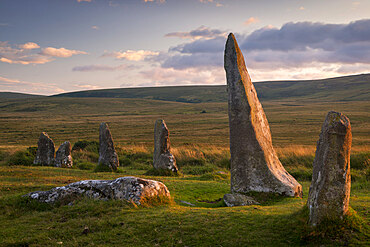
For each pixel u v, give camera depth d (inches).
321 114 4018.2
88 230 306.8
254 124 468.1
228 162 983.6
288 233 275.9
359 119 3095.5
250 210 350.0
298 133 2338.8
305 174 712.4
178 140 2095.2
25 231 311.4
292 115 4067.4
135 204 364.2
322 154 275.1
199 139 2156.7
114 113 5728.3
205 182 613.0
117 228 307.9
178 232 293.3
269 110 5187.0
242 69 480.7
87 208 361.7
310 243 255.8
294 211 328.8
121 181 397.4
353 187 547.8
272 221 302.2
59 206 382.3
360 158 791.1
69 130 2977.4
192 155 1068.5
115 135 2593.5
